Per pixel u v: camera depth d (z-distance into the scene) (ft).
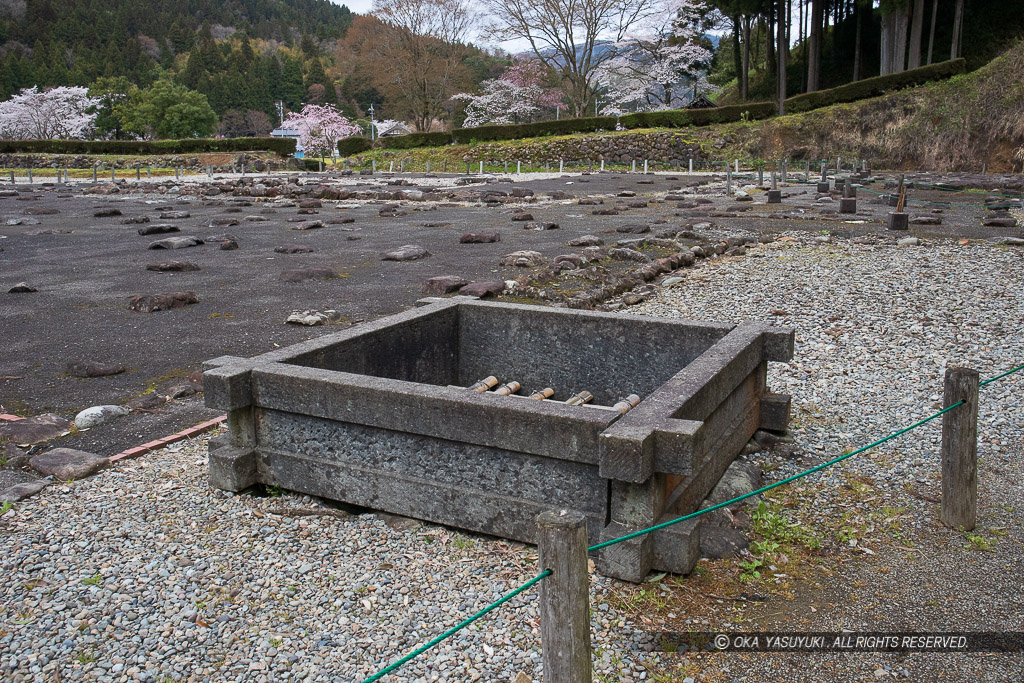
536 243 45.32
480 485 12.63
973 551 12.95
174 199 80.28
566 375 18.39
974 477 13.46
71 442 17.24
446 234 50.24
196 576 11.75
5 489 14.49
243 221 58.65
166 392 20.53
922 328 25.95
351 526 13.28
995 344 24.23
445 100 182.91
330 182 102.83
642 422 11.46
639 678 9.70
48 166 146.20
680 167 126.00
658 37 153.99
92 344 25.18
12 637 10.37
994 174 102.89
